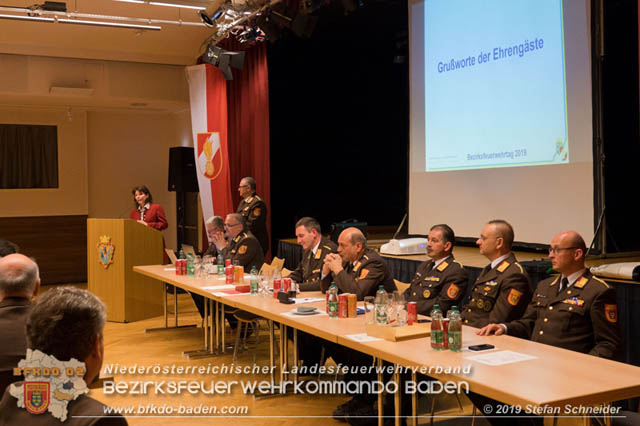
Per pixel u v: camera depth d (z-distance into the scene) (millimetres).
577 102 5016
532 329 3160
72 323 1250
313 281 4570
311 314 3469
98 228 6699
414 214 6852
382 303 3061
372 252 3986
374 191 9555
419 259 5547
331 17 7801
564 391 2041
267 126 8289
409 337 2850
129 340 5754
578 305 2918
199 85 8531
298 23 6312
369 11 7582
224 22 6961
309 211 9047
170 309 7473
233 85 9125
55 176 10078
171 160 10047
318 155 9062
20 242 9836
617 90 4996
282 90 8711
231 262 5523
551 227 5266
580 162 5020
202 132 8523
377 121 9477
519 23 5477
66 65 8812
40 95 8695
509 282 3350
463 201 6156
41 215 9977
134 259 6684
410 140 6887
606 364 2387
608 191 4984
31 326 1255
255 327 5500
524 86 5449
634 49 5094
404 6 7410
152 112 10781
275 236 8812
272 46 8531
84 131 10266
